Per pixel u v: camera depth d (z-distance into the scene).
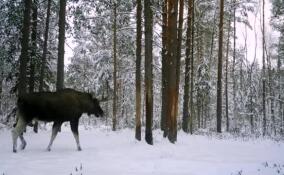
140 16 16.02
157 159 11.43
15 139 11.95
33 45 20.41
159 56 28.45
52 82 23.33
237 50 41.06
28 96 12.15
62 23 18.25
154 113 32.66
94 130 22.02
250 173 9.34
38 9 21.42
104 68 31.84
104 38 28.75
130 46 26.22
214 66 40.22
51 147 13.37
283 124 40.34
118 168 9.73
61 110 12.45
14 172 8.84
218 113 28.02
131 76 30.16
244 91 43.12
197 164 10.52
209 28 31.31
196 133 26.06
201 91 32.47
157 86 30.22
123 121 34.81
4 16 19.05
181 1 19.33
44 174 8.73
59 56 18.22
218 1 30.31
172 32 16.45
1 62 20.81
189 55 25.20
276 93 45.62
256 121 41.91
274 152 15.38
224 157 13.12
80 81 38.47
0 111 25.73
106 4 23.61
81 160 10.80
